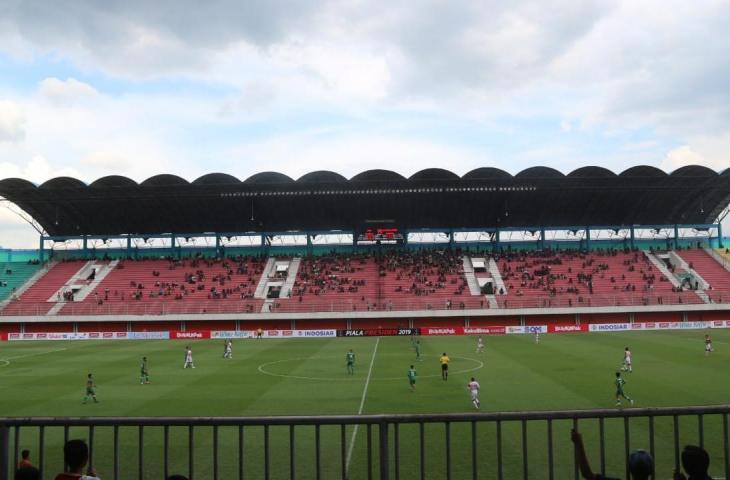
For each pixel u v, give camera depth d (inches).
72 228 3440.0
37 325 2913.4
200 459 784.9
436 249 3486.7
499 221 3356.3
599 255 3371.1
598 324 2849.4
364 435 882.1
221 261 3435.0
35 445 863.7
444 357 1437.0
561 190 3021.7
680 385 1274.6
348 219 3336.6
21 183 2888.8
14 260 3604.8
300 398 1210.0
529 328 2817.4
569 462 736.3
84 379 1514.5
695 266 3213.6
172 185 2915.8
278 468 739.4
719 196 3129.9
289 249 3577.8
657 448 782.5
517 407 1078.4
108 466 762.2
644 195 3097.9
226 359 1927.9
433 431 889.5
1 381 1497.3
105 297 3058.6
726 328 2805.1
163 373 1608.0
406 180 2878.9
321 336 2817.4
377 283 3127.5
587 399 1138.0
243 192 3016.7
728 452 319.0
